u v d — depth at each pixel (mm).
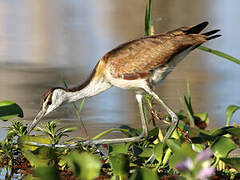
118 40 21469
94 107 13547
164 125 12266
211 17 26109
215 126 12125
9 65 17625
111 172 8852
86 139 10250
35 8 29391
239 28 23719
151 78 10578
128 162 8086
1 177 8812
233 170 9219
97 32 23250
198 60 19703
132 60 10422
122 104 13867
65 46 20703
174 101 13906
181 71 17703
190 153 8141
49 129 9938
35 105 13242
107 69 10594
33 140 9773
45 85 15164
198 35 10406
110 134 11328
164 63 10445
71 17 26922
